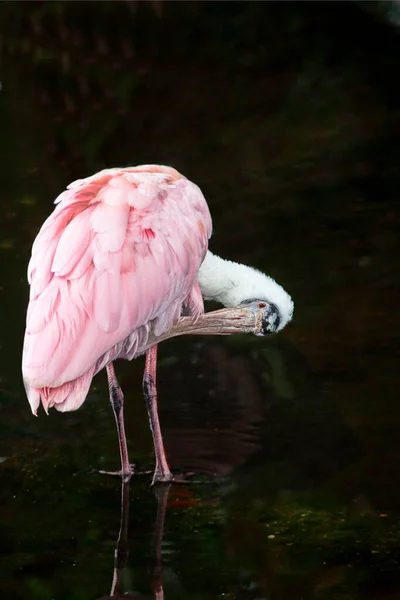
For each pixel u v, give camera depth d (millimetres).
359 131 20281
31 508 9188
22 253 14734
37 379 8914
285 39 25906
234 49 25531
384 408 11039
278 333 12758
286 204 16781
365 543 8586
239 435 10625
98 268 9289
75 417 11039
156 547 8531
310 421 10852
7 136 20000
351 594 7805
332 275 14195
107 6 27531
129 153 19125
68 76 23578
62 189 17312
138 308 9562
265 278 11352
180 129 20500
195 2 27719
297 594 7824
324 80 23438
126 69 24156
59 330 9023
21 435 10602
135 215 9758
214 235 15523
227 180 17828
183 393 11586
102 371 12148
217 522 8977
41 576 8078
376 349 12273
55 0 27953
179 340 12914
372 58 24641
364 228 15797
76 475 9836
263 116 21266
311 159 18859
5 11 27578
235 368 12094
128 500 9375
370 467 9969
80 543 8594
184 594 7824
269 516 9094
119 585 7941
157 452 9859
